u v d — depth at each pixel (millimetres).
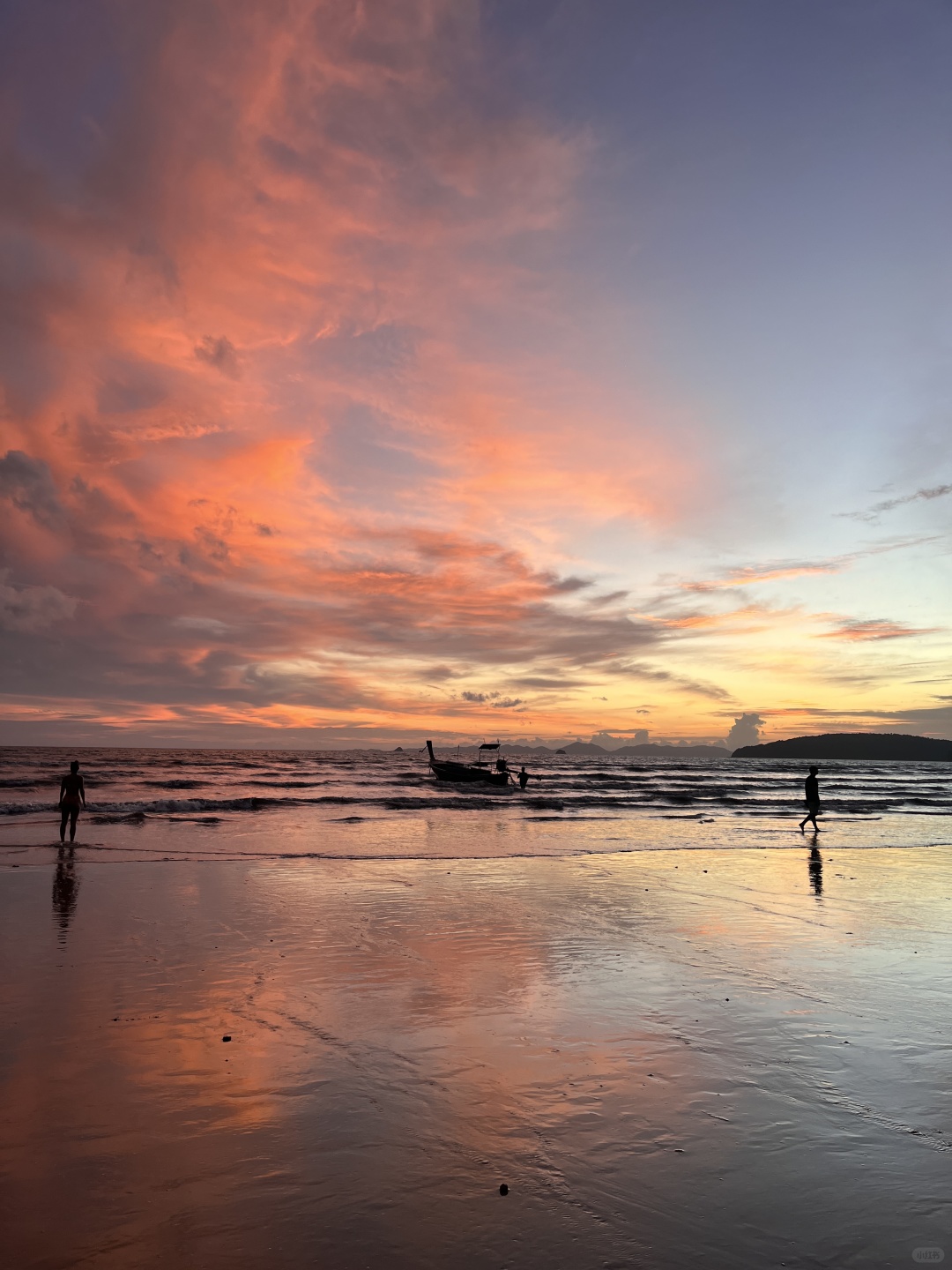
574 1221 3469
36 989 6746
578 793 45000
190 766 74562
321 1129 4328
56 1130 4254
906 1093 4938
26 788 38594
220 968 7543
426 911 10547
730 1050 5633
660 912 10898
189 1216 3469
